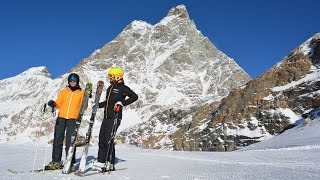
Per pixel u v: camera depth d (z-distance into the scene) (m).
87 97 7.05
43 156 11.62
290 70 97.12
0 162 9.31
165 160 10.18
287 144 29.81
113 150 7.38
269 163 9.66
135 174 6.54
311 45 100.62
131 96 7.63
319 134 37.41
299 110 85.75
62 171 6.65
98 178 5.93
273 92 94.00
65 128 8.01
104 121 7.37
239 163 9.45
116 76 7.58
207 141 99.50
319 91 84.81
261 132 87.38
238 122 94.12
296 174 6.28
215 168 7.74
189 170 7.28
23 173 6.55
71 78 8.14
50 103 8.05
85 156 6.51
